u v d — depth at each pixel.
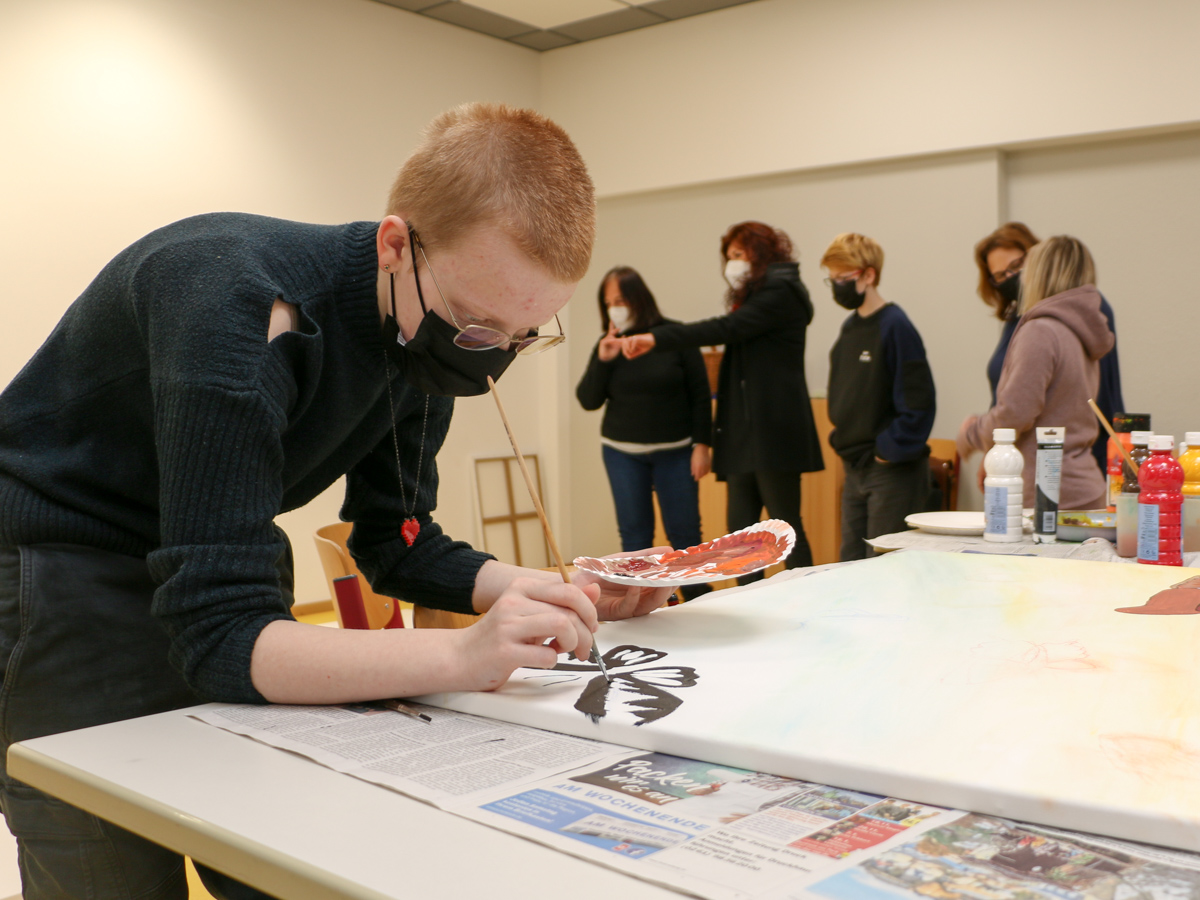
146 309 0.86
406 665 0.79
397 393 1.11
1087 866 0.48
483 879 0.47
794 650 0.90
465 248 0.86
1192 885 0.46
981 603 1.11
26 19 4.04
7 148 4.00
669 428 4.78
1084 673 0.80
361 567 1.24
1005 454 2.00
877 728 0.66
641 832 0.53
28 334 4.08
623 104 5.80
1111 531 1.93
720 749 0.65
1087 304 2.86
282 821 0.55
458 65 5.75
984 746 0.62
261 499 0.84
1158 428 4.39
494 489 5.95
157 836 0.57
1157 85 4.20
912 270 4.80
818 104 5.06
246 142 4.80
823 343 5.05
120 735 0.73
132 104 4.38
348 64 5.22
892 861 0.49
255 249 0.89
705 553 1.25
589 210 0.91
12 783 0.92
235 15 4.74
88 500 0.97
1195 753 0.60
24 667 0.92
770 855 0.49
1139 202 4.39
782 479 4.53
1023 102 4.50
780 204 5.23
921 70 4.75
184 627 0.83
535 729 0.74
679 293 5.62
